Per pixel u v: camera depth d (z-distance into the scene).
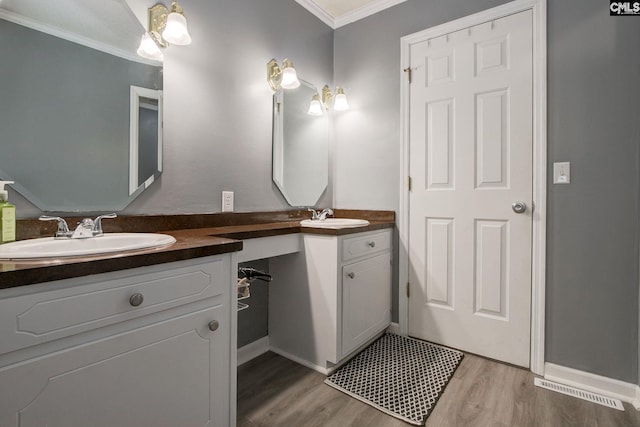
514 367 1.83
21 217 1.13
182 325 1.01
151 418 0.94
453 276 2.05
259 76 1.96
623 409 1.47
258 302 1.97
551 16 1.72
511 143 1.84
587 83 1.62
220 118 1.74
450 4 2.05
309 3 2.30
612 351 1.59
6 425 0.70
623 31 1.54
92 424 0.82
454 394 1.57
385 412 1.43
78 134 1.25
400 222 2.24
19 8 1.12
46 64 1.18
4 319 0.69
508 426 1.35
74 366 0.79
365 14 2.40
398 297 2.26
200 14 1.63
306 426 1.35
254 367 1.82
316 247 1.77
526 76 1.79
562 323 1.70
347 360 1.89
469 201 1.98
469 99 1.98
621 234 1.56
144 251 0.93
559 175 1.70
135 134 1.41
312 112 2.34
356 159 2.46
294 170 2.22
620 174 1.56
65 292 0.77
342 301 1.75
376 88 2.36
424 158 2.14
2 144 1.09
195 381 1.05
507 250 1.86
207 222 1.67
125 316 0.88
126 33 1.38
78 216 1.26
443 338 2.09
